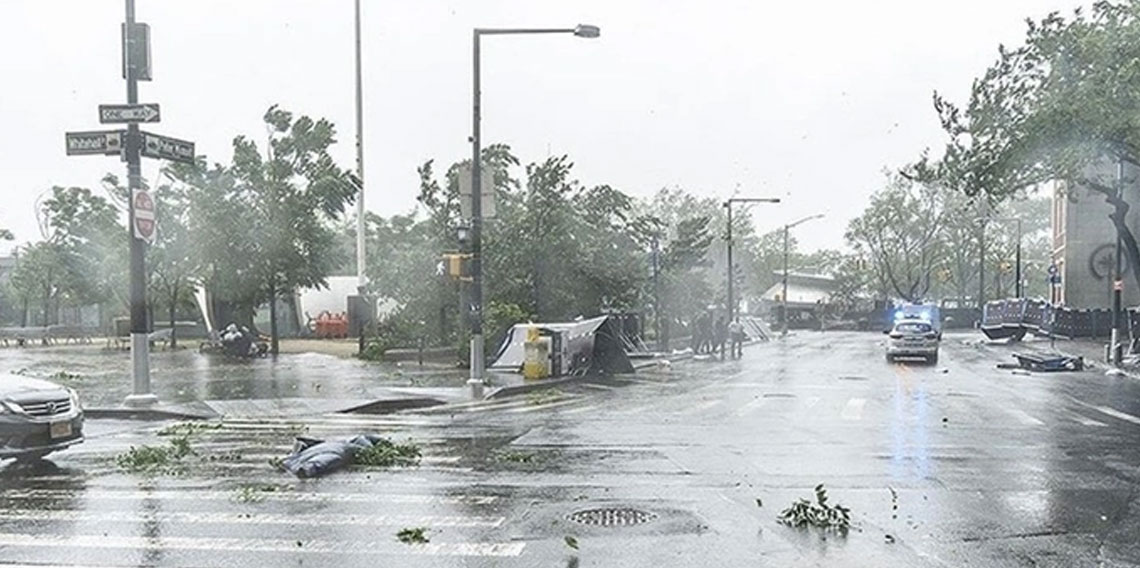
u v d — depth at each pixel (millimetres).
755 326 60406
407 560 7043
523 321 28469
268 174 34969
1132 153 25000
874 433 14000
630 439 13320
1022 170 25656
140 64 16359
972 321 77375
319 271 36156
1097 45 22891
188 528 8055
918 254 82312
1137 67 21031
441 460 11445
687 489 9633
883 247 80812
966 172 26688
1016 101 25641
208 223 33969
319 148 35750
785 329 63938
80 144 16469
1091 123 23359
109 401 17234
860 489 9648
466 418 16016
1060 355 31203
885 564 6918
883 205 80250
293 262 34625
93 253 42094
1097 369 28875
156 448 12070
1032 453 12086
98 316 57094
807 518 8234
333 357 30766
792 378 25500
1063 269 56969
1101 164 31516
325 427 14680
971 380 24766
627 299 37281
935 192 75312
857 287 91000
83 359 29891
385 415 16516
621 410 17312
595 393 20953
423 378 22781
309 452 11023
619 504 8914
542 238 33188
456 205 33812
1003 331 48719
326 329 44938
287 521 8289
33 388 11227
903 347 32688
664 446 12641
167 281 37812
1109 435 13875
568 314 33625
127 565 6949
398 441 13039
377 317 42062
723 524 8117
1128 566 6887
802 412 16938
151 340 40438
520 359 25359
